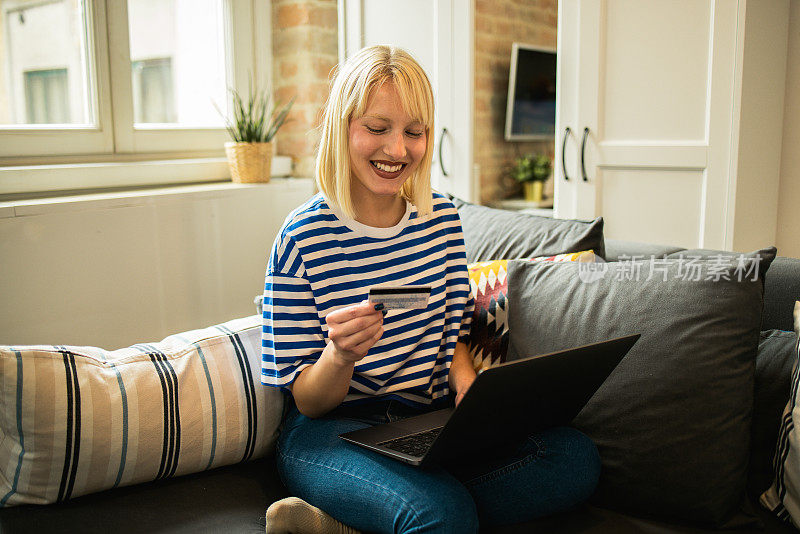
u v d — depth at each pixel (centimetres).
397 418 134
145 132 276
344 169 130
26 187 226
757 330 128
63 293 216
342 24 312
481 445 116
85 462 118
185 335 143
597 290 138
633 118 241
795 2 236
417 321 138
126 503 122
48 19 247
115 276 230
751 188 230
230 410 134
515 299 146
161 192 248
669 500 123
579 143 252
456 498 107
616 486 127
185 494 126
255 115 319
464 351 149
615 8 239
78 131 252
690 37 225
